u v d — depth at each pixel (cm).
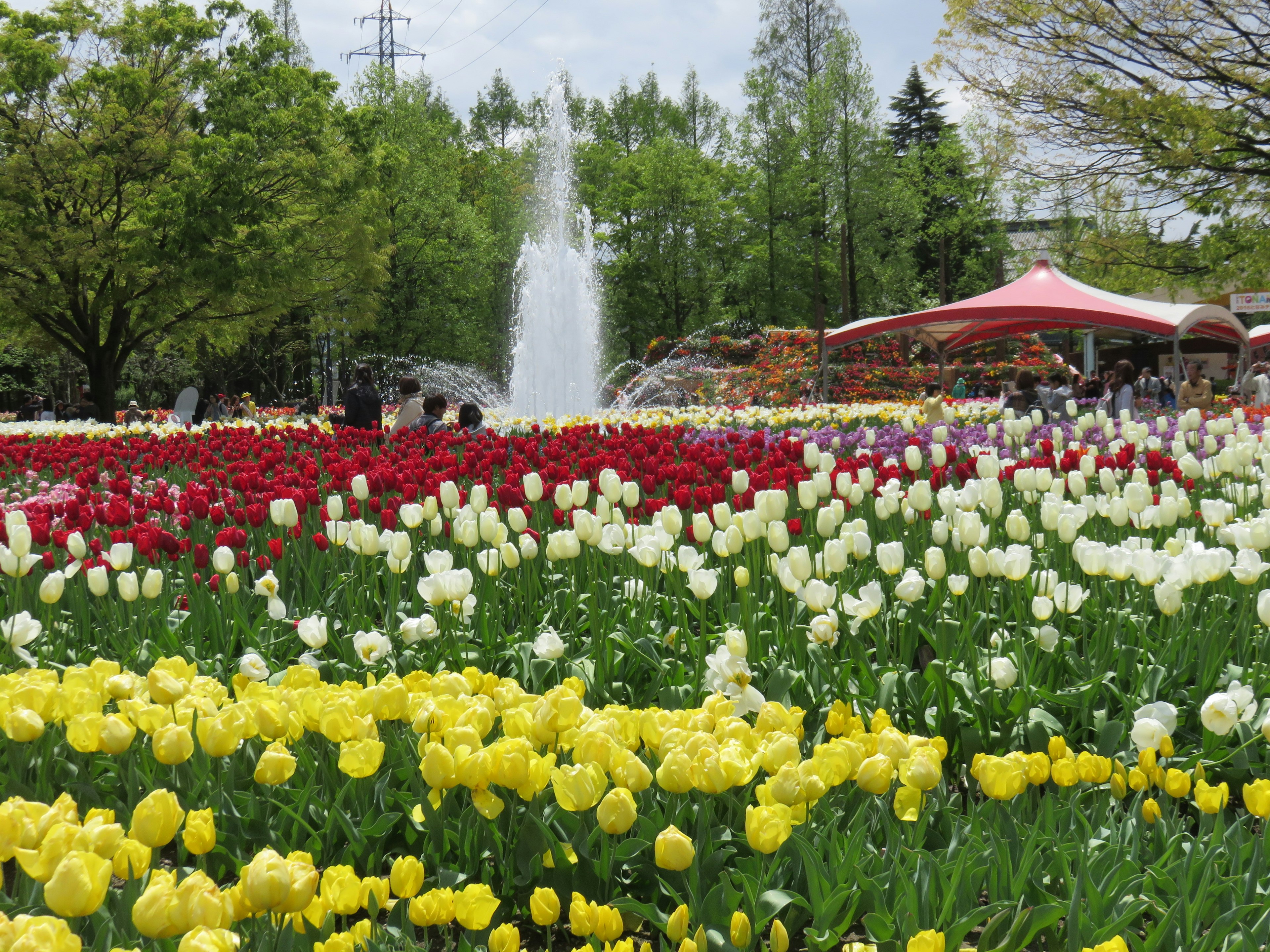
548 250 2266
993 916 192
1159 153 1834
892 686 315
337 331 3509
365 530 414
